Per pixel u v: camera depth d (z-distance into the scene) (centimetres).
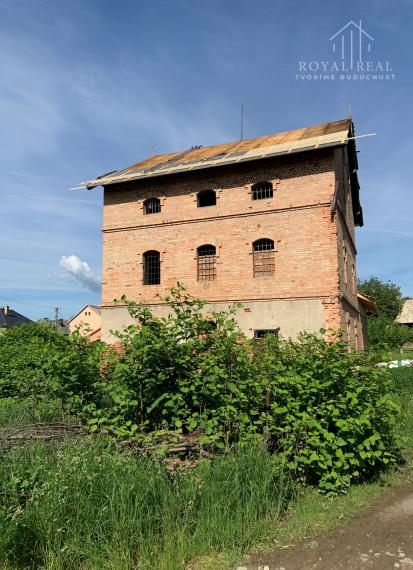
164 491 443
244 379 561
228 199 1711
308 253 1563
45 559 382
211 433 536
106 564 380
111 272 1875
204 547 417
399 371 1509
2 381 1145
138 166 2103
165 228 1805
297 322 1545
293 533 449
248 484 473
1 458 487
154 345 555
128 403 551
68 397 621
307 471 563
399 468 633
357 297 2236
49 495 407
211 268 1731
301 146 1565
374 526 466
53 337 703
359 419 531
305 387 545
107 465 450
